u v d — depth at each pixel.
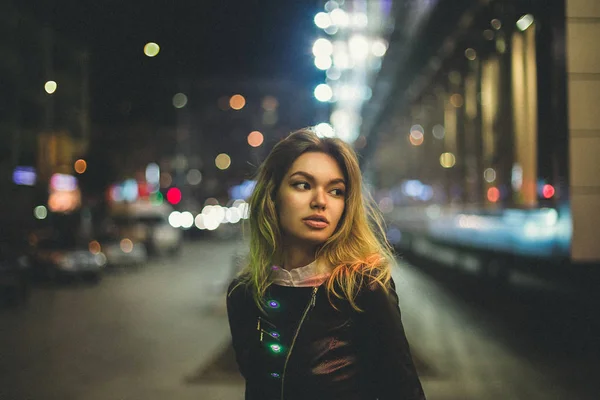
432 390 7.68
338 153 2.04
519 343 10.78
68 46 38.53
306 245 2.02
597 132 10.21
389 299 1.86
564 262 10.84
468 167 22.98
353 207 2.01
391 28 22.17
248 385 2.04
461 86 24.39
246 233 2.42
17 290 16.88
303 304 1.92
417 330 12.21
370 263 1.92
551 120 11.40
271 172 2.10
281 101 39.69
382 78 24.72
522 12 14.00
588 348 10.17
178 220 51.69
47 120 37.34
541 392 7.59
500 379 8.19
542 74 11.90
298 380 1.86
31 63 36.59
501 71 17.89
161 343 11.35
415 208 32.97
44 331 12.99
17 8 34.59
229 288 2.16
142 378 8.59
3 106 34.31
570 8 10.24
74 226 34.31
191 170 74.75
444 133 28.00
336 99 19.14
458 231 23.50
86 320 14.47
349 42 15.88
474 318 13.65
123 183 49.34
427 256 30.06
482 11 17.34
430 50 21.72
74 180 39.62
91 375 8.88
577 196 10.29
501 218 17.33
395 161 34.34
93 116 44.25
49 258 22.66
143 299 18.31
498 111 18.31
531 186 13.93
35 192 36.44
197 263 33.00
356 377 1.86
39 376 8.85
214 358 9.65
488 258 18.50
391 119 31.12
